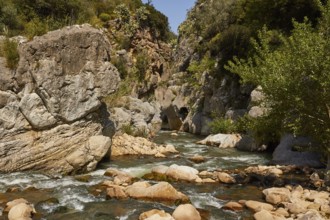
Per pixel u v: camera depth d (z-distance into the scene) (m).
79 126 15.62
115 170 14.55
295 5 29.95
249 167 16.25
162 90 49.91
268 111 12.76
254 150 22.31
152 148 22.02
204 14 50.78
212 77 37.25
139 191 10.91
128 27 49.19
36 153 14.32
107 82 16.31
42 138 14.56
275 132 13.05
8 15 24.17
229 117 28.98
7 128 13.94
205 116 34.91
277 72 11.46
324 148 11.99
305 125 11.55
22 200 10.00
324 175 13.17
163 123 45.34
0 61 14.20
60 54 14.92
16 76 14.27
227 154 21.08
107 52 16.84
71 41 15.24
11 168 13.92
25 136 14.30
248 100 29.16
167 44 59.59
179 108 41.94
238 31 33.94
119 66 39.19
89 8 44.19
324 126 11.32
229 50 34.53
